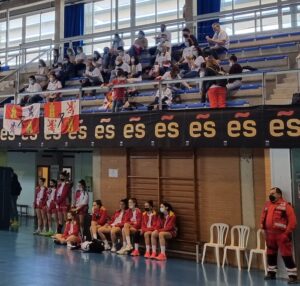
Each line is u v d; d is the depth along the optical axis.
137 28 13.48
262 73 7.86
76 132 9.91
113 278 7.10
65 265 8.05
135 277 7.18
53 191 11.78
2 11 19.45
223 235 8.41
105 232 9.73
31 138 10.66
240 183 8.33
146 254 8.97
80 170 15.59
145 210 9.28
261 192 8.05
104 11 18.70
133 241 9.34
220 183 8.59
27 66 16.39
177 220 9.16
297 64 9.54
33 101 12.89
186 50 11.81
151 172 9.66
